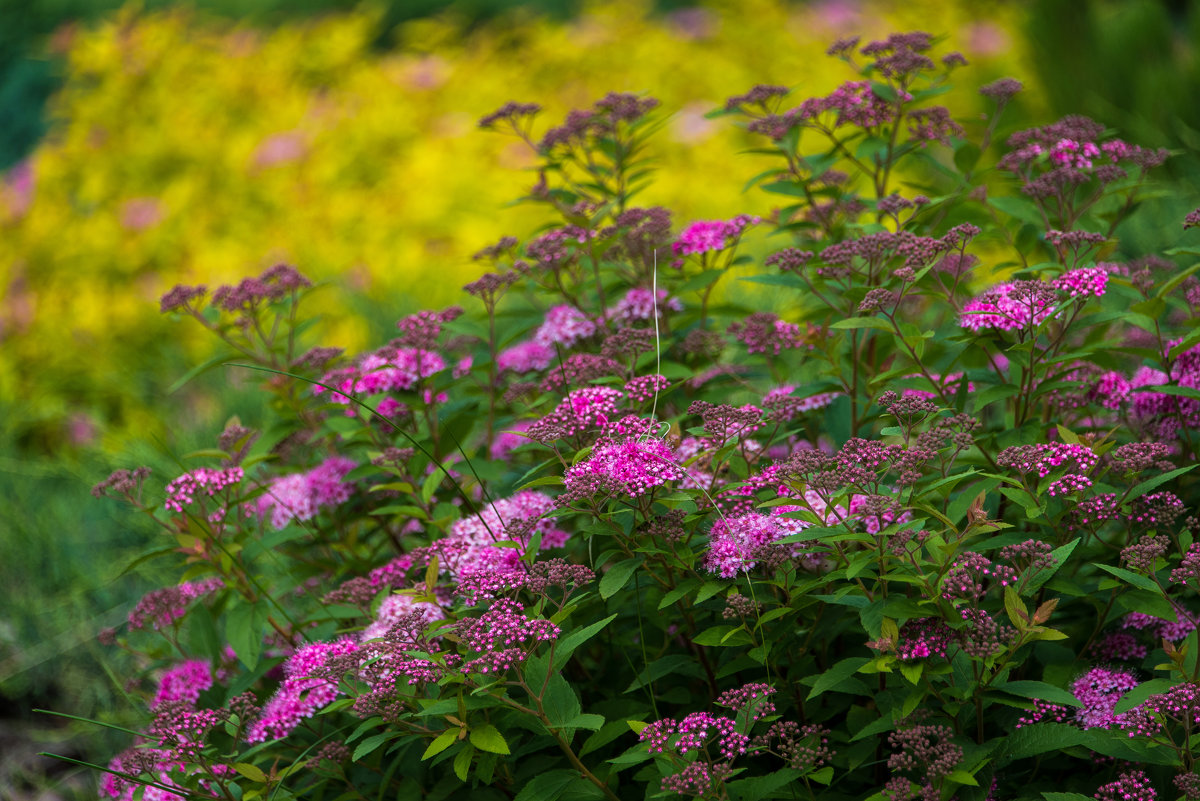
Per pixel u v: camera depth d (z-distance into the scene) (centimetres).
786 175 326
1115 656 240
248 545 296
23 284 662
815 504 226
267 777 233
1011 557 210
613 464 217
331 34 863
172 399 600
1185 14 771
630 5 955
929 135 309
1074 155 294
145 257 669
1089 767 236
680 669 237
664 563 228
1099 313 260
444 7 1202
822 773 207
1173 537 230
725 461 243
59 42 841
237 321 331
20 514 495
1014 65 792
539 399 279
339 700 242
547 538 255
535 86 843
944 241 252
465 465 300
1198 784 191
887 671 204
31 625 441
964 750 203
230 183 709
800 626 245
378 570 272
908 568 209
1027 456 218
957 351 288
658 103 326
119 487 289
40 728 409
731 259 311
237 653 270
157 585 450
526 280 330
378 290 630
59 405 600
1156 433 262
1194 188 527
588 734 244
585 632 209
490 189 698
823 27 971
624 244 307
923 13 984
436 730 222
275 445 335
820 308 298
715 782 200
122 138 736
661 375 258
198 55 795
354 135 739
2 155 977
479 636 206
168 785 240
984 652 197
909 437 232
